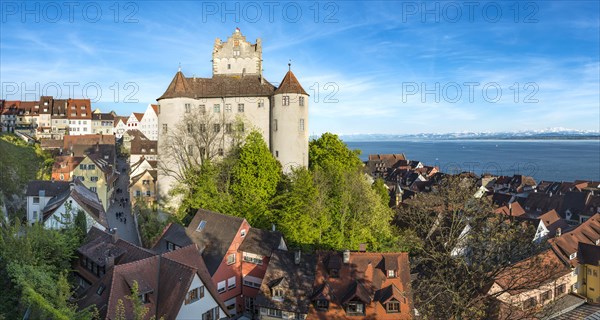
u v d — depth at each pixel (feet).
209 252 158.92
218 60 259.80
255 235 161.38
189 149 228.22
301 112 222.89
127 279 107.24
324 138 237.45
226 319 120.98
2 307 100.27
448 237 133.08
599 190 373.61
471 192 132.98
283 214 178.91
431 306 111.96
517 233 109.40
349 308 129.08
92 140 421.59
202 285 114.32
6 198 247.91
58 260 131.75
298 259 141.59
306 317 130.00
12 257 115.14
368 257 138.72
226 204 193.16
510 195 364.58
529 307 113.19
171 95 226.17
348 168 215.10
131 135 546.67
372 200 181.98
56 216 172.04
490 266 109.60
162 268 115.03
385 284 133.39
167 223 197.67
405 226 205.77
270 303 134.92
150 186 299.38
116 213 283.38
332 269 135.85
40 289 98.12
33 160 326.44
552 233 244.01
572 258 193.98
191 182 213.87
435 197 173.58
